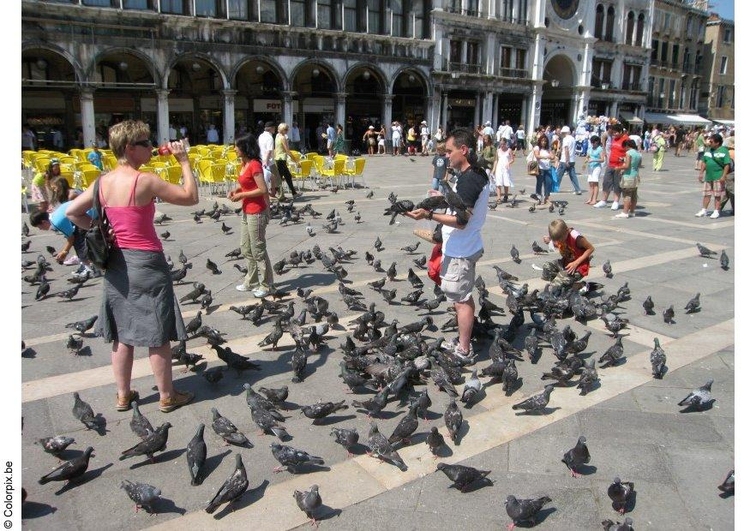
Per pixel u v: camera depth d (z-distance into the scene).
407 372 5.03
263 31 31.23
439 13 39.03
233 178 18.03
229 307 7.57
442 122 41.53
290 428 4.75
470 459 4.34
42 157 16.84
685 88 67.88
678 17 63.59
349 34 34.44
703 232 12.97
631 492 3.80
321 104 37.88
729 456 4.40
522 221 14.02
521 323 6.63
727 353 6.32
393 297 7.72
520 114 48.03
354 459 4.34
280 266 9.06
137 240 4.55
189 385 5.46
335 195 18.30
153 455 4.31
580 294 7.64
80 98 26.52
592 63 52.56
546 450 4.46
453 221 5.29
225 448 4.47
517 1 44.31
